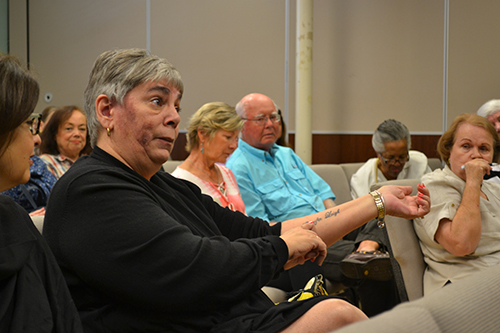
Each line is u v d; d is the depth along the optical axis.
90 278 0.90
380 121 4.76
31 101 0.80
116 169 1.02
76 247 0.90
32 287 0.75
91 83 1.11
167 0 4.80
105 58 1.10
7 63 0.80
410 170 3.44
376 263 2.04
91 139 1.13
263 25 4.67
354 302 2.47
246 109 2.64
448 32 4.78
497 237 1.71
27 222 0.84
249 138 2.65
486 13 4.82
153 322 0.94
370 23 4.71
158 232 0.92
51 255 0.84
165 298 0.90
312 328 0.99
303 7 4.30
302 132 4.36
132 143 1.08
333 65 4.71
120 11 4.96
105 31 5.02
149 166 1.11
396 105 4.77
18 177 0.84
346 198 3.31
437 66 4.79
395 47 4.74
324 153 4.72
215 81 4.75
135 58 1.08
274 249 1.05
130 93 1.06
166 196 1.13
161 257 0.91
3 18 5.22
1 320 0.70
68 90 5.16
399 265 1.85
